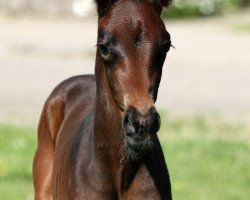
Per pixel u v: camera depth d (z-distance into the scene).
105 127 6.56
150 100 5.92
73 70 24.23
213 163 13.48
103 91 6.54
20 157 13.93
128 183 6.61
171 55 27.56
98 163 6.66
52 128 8.63
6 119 17.27
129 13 6.11
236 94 20.73
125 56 6.02
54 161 7.95
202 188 12.10
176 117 17.62
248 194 11.77
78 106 8.16
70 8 40.28
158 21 6.15
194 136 15.70
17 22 37.09
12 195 11.62
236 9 43.50
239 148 14.34
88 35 32.94
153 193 6.61
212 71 24.61
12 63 25.28
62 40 30.95
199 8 41.94
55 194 7.61
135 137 5.86
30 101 19.22
